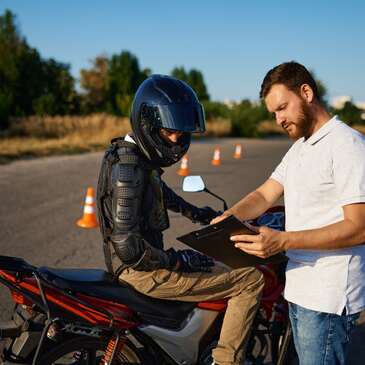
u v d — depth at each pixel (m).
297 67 2.32
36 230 7.02
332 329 2.36
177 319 2.82
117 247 2.52
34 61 34.66
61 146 19.39
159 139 2.67
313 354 2.40
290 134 2.41
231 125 35.06
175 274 2.74
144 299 2.77
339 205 2.28
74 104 39.41
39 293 2.52
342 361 2.43
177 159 2.74
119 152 2.61
